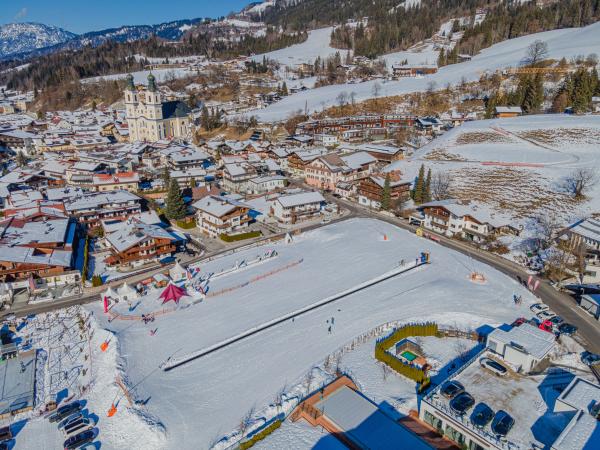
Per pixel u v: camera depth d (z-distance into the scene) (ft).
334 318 195.72
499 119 474.49
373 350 173.17
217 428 138.00
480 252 266.36
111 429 138.92
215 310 206.59
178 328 192.54
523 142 408.26
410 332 178.81
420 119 542.57
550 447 114.52
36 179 396.98
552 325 183.62
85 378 162.61
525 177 342.85
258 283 232.12
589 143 381.40
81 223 302.45
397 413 141.90
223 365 166.91
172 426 139.03
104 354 174.50
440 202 303.48
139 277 241.76
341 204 362.94
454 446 130.21
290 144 508.94
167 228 311.88
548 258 243.40
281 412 143.74
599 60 596.70
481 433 123.34
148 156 470.39
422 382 152.05
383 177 364.79
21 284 227.81
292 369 163.22
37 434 137.39
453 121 531.09
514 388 143.64
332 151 468.34
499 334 164.04
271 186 399.24
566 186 318.45
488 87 612.70
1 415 143.64
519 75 620.49
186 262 259.60
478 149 411.34
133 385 156.56
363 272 239.91
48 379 161.79
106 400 150.61
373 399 147.74
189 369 165.27
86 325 195.83
